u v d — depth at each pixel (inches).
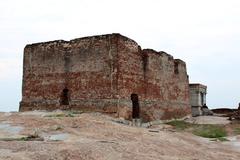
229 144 684.7
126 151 481.1
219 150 597.9
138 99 925.8
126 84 870.4
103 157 432.1
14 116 751.7
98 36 877.2
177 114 1185.4
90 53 885.8
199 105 1473.9
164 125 994.7
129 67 891.4
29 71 1001.5
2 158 386.0
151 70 1005.8
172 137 679.7
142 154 475.8
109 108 833.5
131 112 884.0
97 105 853.8
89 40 892.0
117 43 847.7
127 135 621.6
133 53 917.2
